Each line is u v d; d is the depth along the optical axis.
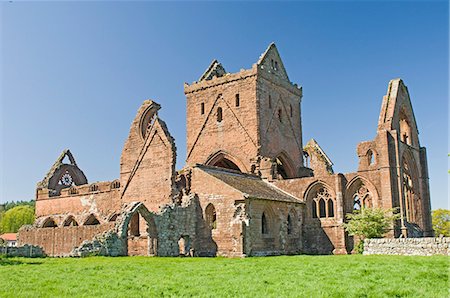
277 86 59.47
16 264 28.77
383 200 45.72
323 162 63.91
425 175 57.31
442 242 32.53
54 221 66.31
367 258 30.83
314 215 49.12
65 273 23.25
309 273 22.55
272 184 51.69
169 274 22.78
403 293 16.45
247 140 55.09
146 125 52.41
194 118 59.88
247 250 39.06
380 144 46.88
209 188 42.28
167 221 40.03
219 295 16.36
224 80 57.84
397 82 52.28
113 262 30.19
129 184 48.62
